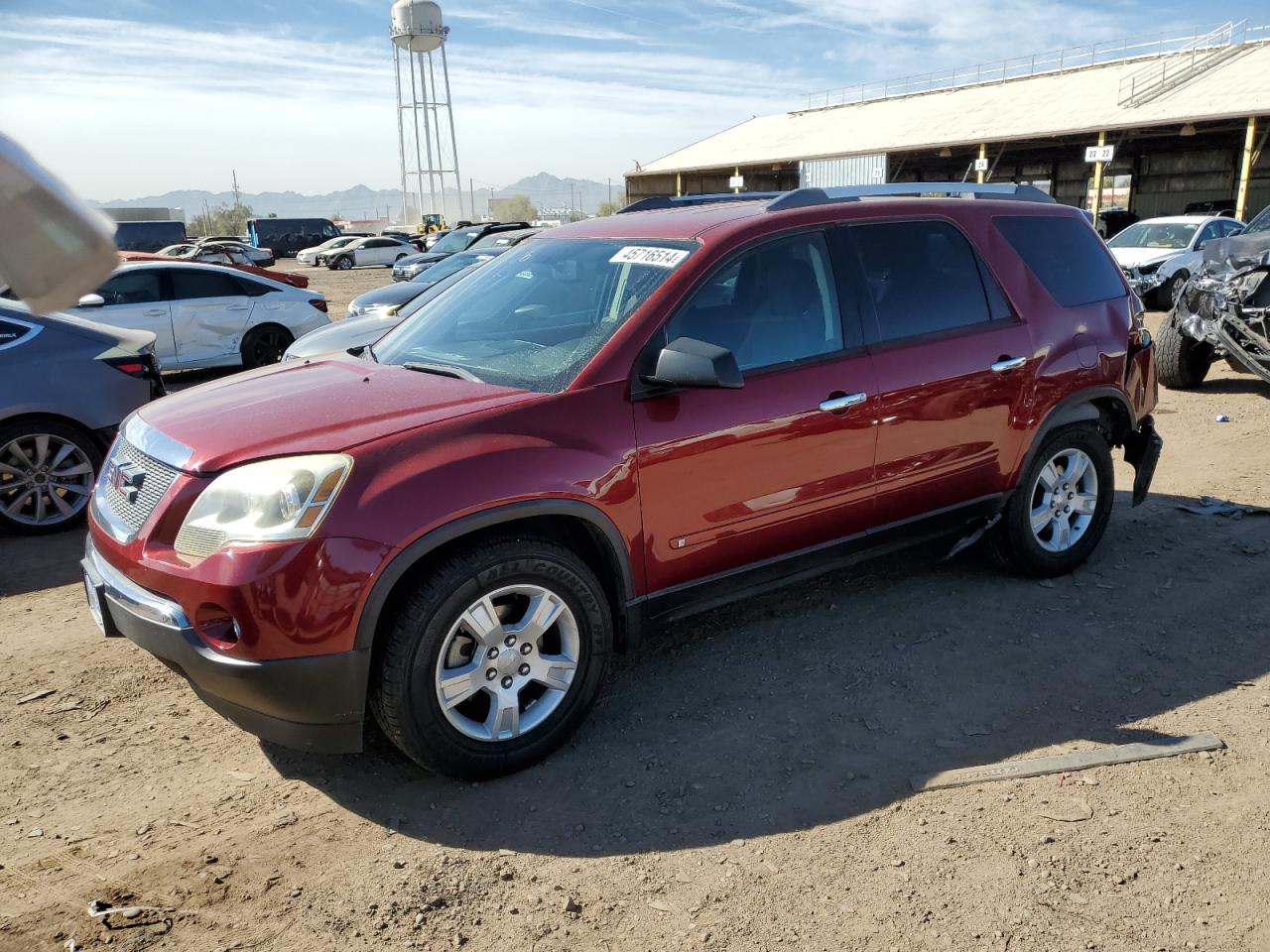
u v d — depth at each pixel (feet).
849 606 15.05
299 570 9.32
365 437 9.98
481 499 10.00
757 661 13.34
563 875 9.18
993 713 11.89
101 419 20.35
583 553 11.66
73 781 10.86
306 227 172.14
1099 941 8.18
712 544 11.94
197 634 9.63
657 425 11.27
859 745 11.28
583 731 11.72
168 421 11.10
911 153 115.85
